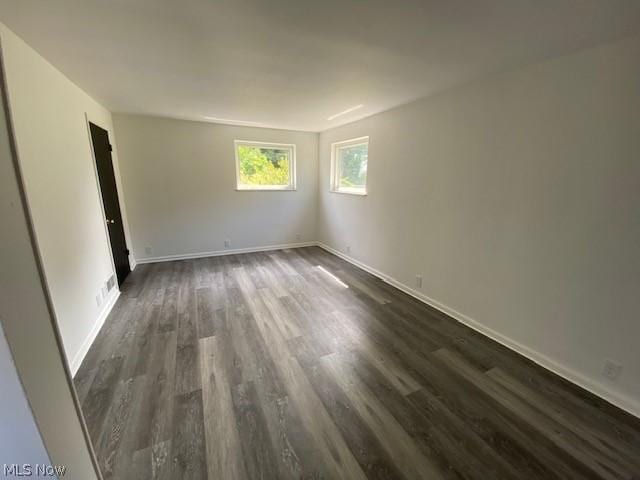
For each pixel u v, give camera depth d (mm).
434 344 2355
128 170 4066
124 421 1576
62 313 1943
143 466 1331
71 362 1980
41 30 1589
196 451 1409
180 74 2279
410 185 3188
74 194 2350
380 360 2141
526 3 1288
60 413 760
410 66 2064
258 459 1375
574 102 1771
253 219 5066
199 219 4664
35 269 702
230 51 1853
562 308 1947
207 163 4527
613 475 1325
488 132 2297
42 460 692
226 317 2775
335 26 1530
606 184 1675
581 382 1877
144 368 2027
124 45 1777
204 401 1727
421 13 1390
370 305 3064
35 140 1805
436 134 2785
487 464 1368
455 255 2719
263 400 1741
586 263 1801
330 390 1832
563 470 1345
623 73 1562
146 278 3797
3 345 588
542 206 1995
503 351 2264
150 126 4074
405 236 3340
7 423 641
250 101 3080
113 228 3410
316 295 3314
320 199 5414
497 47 1732
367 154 3883
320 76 2291
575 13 1352
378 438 1496
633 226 1590
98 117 3170
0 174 590
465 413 1662
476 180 2438
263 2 1313
